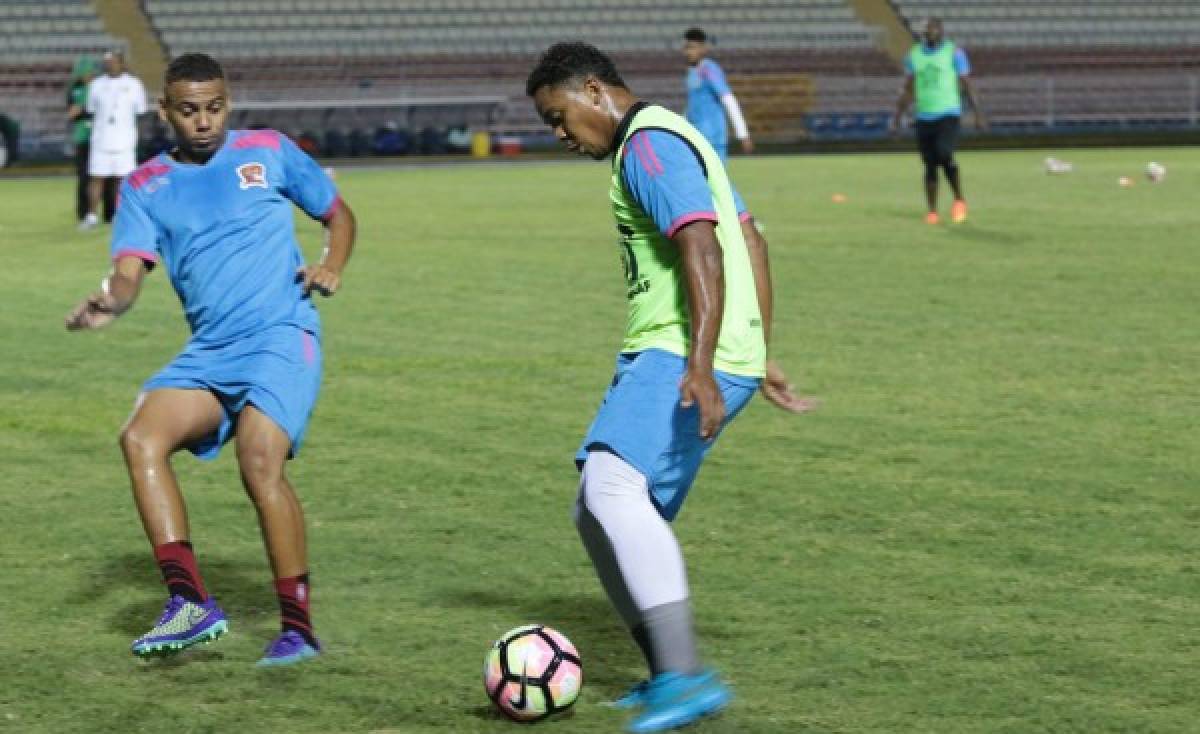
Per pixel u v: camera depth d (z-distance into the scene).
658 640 5.93
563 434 11.46
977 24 64.44
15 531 9.05
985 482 9.98
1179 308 16.95
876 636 7.11
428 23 60.22
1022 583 7.92
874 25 63.97
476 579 8.08
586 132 6.20
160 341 15.80
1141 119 63.06
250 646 7.07
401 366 14.12
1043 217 27.22
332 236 7.18
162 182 7.00
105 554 8.59
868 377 13.44
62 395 13.09
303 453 10.89
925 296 18.02
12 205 33.22
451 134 53.38
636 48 60.81
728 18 62.84
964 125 61.94
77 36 56.34
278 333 6.93
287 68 56.88
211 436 7.00
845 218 27.50
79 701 6.37
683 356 6.12
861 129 59.69
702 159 6.20
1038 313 16.73
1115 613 7.44
